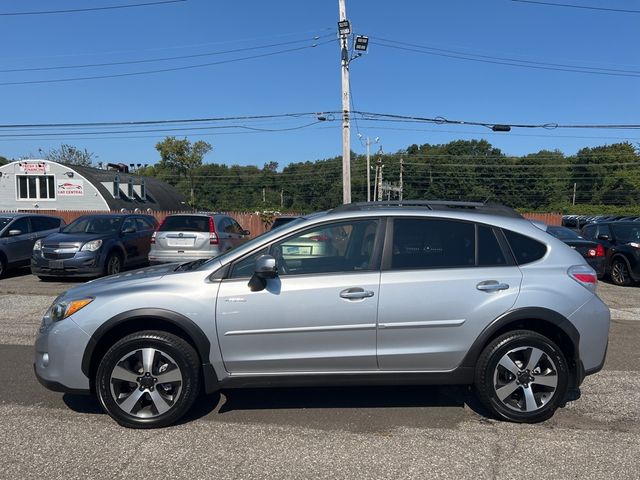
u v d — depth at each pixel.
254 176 90.31
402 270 4.27
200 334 4.13
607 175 82.94
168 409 4.16
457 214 4.47
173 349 4.12
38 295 10.57
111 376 4.13
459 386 5.21
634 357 6.33
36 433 4.08
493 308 4.20
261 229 30.78
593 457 3.73
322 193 89.38
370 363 4.23
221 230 12.76
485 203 4.92
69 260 11.84
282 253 4.34
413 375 4.26
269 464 3.61
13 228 13.31
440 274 4.26
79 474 3.46
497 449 3.85
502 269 4.32
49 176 40.72
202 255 12.15
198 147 84.81
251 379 4.22
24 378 5.40
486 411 4.58
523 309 4.21
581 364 4.31
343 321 4.18
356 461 3.66
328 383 4.25
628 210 69.44
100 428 4.18
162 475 3.46
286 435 4.07
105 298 4.16
